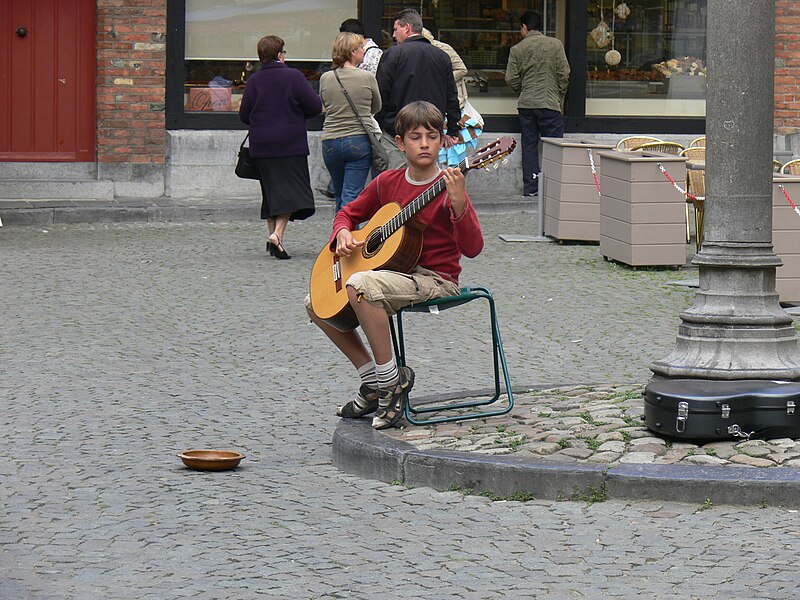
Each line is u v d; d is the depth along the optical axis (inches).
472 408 300.5
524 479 252.4
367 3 741.3
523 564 216.2
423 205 279.0
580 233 604.1
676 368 278.2
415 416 297.3
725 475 245.3
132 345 399.2
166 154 715.4
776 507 243.0
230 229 641.6
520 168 762.2
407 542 228.4
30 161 710.5
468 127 707.4
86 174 716.7
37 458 284.2
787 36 767.7
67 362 376.2
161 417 321.1
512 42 764.6
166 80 714.2
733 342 276.2
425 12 753.6
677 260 539.2
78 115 713.6
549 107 738.2
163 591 204.5
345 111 562.9
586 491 249.3
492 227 659.4
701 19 781.3
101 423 314.3
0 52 703.7
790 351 278.4
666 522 236.7
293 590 204.5
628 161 533.6
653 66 780.0
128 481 267.4
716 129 277.9
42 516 243.8
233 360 383.2
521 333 420.8
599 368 374.6
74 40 709.9
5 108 706.2
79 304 455.8
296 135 544.7
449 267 289.4
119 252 564.1
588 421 280.7
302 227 647.1
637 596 201.0
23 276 503.8
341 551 223.5
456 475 258.5
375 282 279.3
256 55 728.3
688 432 260.8
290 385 355.9
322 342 406.6
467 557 219.9
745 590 202.8
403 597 201.3
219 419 320.2
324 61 742.5
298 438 304.7
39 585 207.6
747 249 277.6
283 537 231.3
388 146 600.7
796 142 774.5
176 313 445.1
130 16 700.7
